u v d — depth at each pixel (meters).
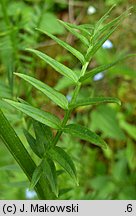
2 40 0.66
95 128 0.83
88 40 0.31
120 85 0.92
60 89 0.85
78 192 0.63
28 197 0.63
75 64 0.92
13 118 0.45
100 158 0.83
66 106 0.30
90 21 0.98
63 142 0.64
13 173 0.62
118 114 0.87
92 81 0.88
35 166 0.33
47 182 0.34
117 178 0.78
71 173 0.30
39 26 0.74
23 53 0.81
